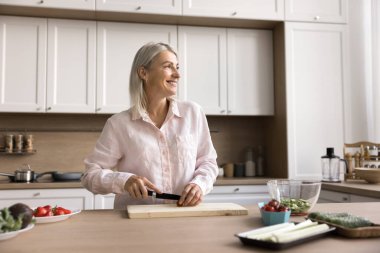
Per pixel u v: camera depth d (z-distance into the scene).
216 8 2.86
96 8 2.70
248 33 3.09
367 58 3.21
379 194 2.00
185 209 1.18
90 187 1.36
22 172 2.68
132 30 2.92
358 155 2.74
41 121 3.08
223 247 0.78
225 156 3.35
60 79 2.80
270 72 3.11
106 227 0.98
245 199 2.80
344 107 3.01
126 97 2.88
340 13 3.06
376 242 0.83
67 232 0.92
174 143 1.48
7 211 0.84
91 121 3.15
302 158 2.92
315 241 0.83
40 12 2.72
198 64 2.99
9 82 2.73
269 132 3.25
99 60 2.85
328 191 2.54
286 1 2.97
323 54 3.01
